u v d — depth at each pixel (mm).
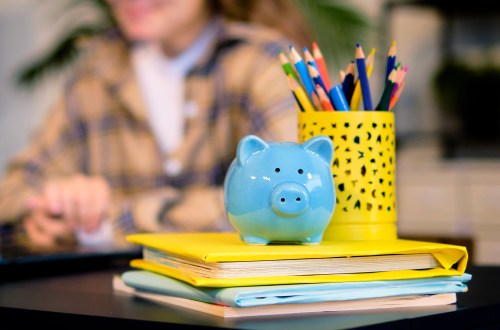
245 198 805
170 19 2553
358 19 2988
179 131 2566
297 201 787
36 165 2547
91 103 2646
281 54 933
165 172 2547
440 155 3418
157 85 2582
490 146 3336
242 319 688
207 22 2539
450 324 733
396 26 3527
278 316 704
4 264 1080
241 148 816
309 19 2824
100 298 861
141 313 738
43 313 770
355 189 886
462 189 3221
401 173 3371
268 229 801
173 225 2008
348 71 917
